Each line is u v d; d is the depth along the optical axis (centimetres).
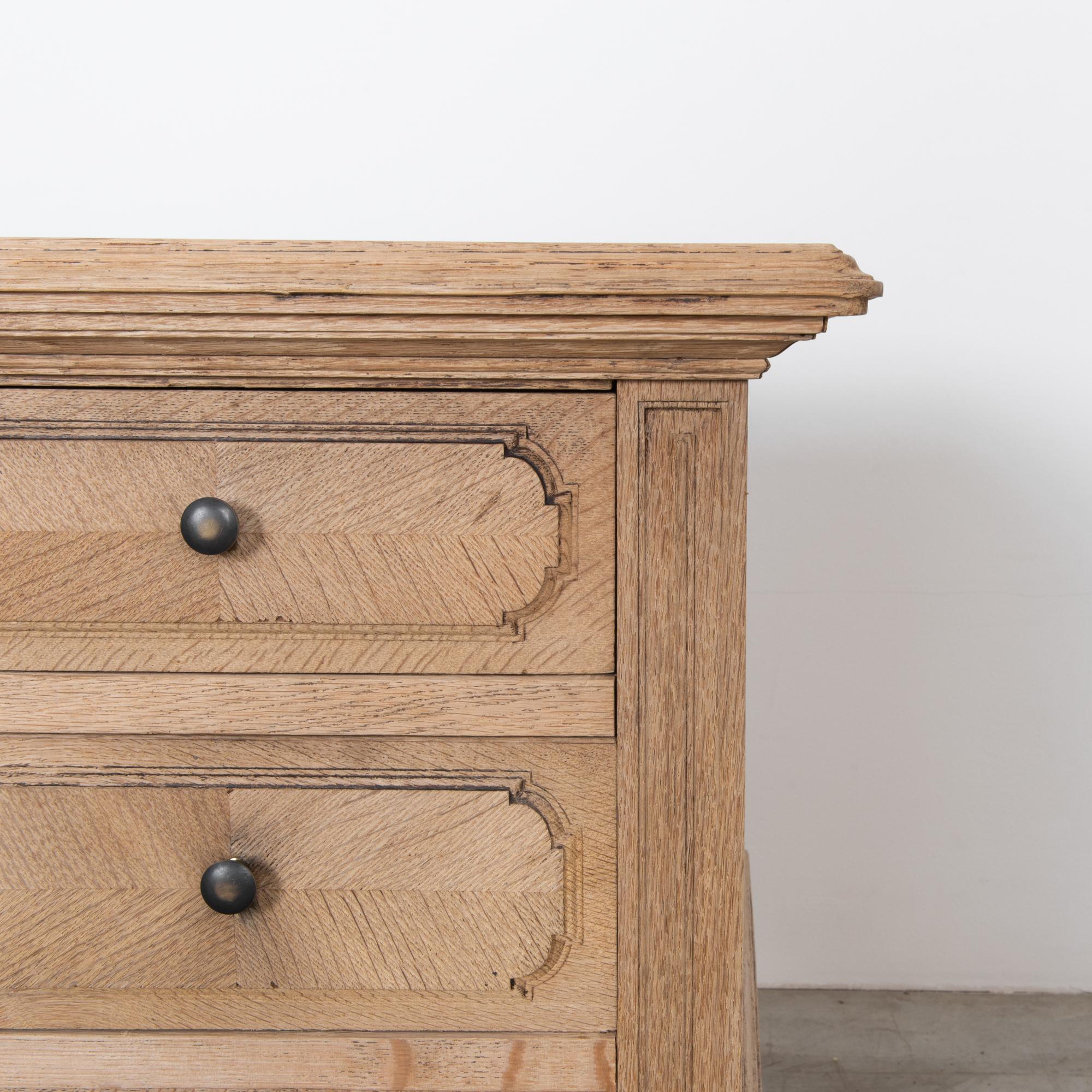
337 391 61
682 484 62
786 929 143
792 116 128
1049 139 127
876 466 134
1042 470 133
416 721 63
